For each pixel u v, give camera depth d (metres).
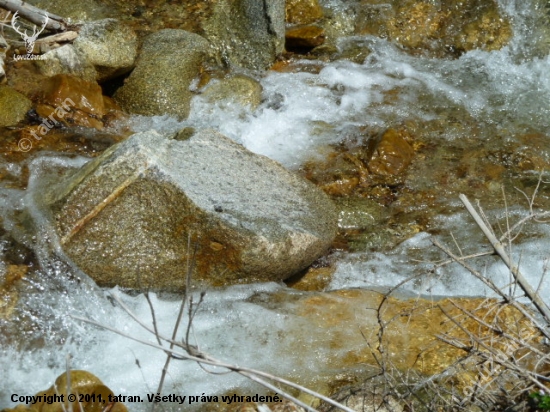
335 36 5.39
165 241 3.92
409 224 4.44
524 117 5.07
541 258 4.26
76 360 3.75
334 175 4.63
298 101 5.03
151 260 3.91
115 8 5.18
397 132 4.88
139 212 3.93
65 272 3.89
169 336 3.83
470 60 5.38
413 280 4.19
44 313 3.81
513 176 4.70
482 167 4.74
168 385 3.70
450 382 3.66
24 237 3.95
